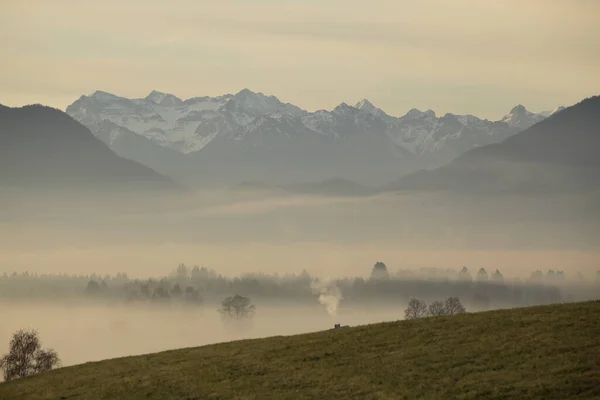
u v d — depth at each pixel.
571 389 123.56
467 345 152.75
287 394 141.38
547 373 131.25
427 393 131.88
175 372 164.75
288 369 156.50
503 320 166.88
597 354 136.25
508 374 134.00
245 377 154.75
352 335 175.25
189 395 148.25
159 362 177.00
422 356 151.12
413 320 182.50
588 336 146.50
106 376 170.25
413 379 139.75
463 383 133.38
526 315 168.62
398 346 160.62
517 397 124.38
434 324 173.62
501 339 152.62
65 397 158.25
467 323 169.50
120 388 158.00
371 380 142.62
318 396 138.50
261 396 142.00
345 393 138.25
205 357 175.12
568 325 155.38
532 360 138.25
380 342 165.62
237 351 176.88
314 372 152.25
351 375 147.12
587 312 164.00
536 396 123.50
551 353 140.25
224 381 153.75
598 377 125.94
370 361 153.62
